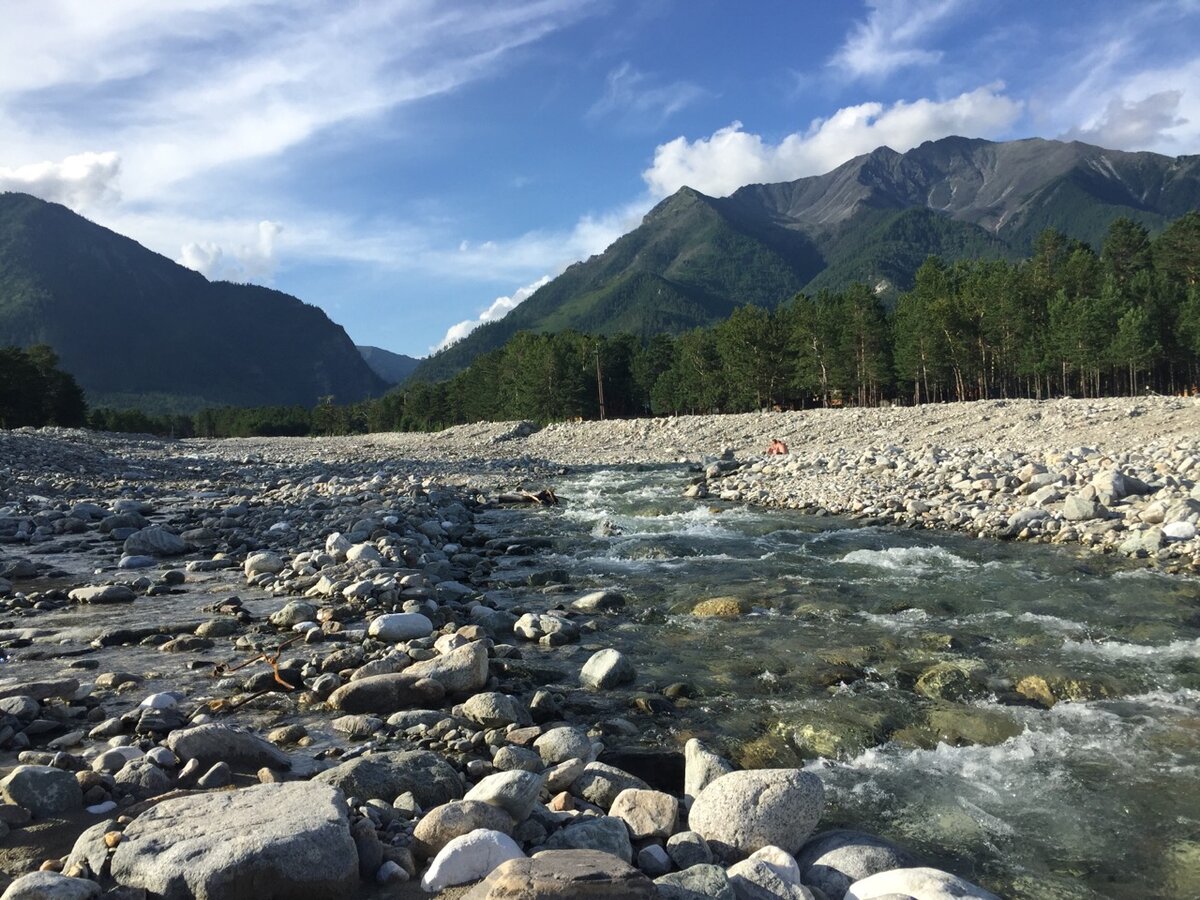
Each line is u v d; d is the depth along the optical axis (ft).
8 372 292.61
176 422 641.40
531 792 15.38
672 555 50.14
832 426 125.70
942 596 38.11
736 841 15.67
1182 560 43.04
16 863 13.00
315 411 564.71
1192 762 21.24
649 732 23.02
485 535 58.44
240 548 48.93
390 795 16.38
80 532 56.34
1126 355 211.20
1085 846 17.60
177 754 17.31
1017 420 100.83
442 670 24.34
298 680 25.02
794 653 30.04
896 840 17.88
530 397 306.55
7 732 19.19
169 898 11.64
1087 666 28.14
